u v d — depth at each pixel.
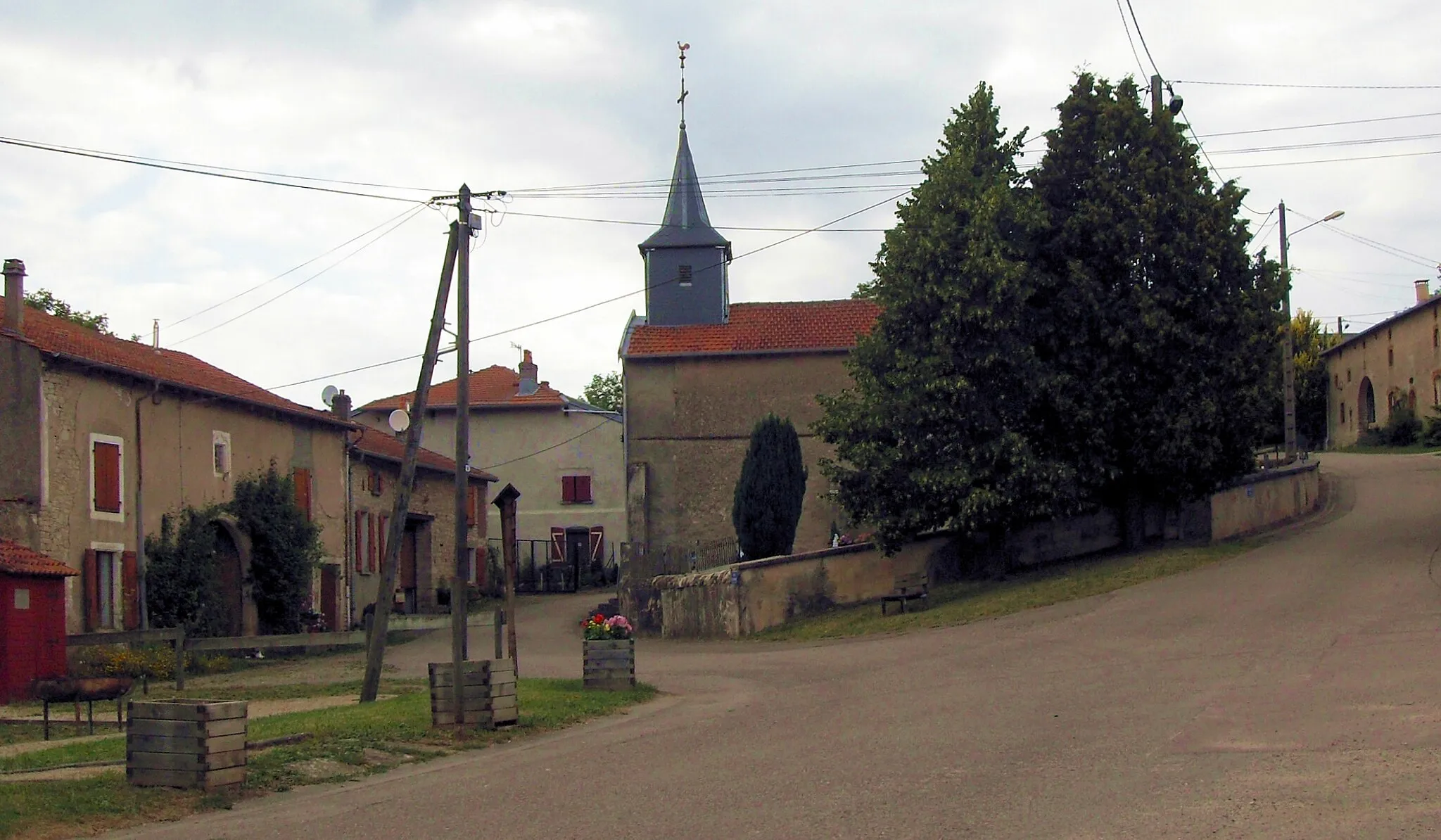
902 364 27.78
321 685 23.20
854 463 28.75
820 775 10.01
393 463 43.25
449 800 9.87
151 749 10.31
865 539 35.69
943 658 19.62
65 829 9.04
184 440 30.84
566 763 11.50
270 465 34.69
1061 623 21.98
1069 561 30.03
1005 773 9.58
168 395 30.25
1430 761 9.02
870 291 29.50
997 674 16.84
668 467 39.69
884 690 16.16
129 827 9.28
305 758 11.66
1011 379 27.56
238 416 33.28
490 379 61.19
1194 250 27.08
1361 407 66.00
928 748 11.02
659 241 43.53
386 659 30.81
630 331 42.34
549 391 59.62
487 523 52.03
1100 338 27.47
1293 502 33.97
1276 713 11.52
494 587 52.25
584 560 56.59
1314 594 20.83
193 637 30.22
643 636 33.00
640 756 11.72
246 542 33.12
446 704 13.96
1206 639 17.91
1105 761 9.81
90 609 27.05
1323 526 30.50
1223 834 7.37
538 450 57.38
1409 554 23.98
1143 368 27.50
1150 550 29.03
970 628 23.62
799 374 39.75
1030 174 29.22
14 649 21.98
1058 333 27.86
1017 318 27.19
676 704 16.53
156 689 23.27
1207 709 12.08
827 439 29.72
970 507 26.53
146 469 29.33
